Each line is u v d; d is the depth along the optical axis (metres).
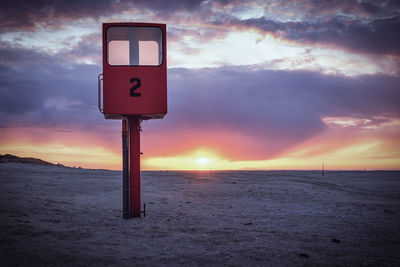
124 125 11.11
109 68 10.62
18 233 7.30
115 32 10.95
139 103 10.65
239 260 5.76
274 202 16.62
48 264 5.25
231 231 8.63
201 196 19.48
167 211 12.78
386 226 9.55
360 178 43.91
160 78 10.83
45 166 43.31
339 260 5.82
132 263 5.47
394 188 26.70
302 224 9.87
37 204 12.08
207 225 9.62
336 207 14.45
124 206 10.67
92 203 14.27
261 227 9.32
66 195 16.61
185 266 5.36
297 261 5.73
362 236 8.07
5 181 21.14
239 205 15.20
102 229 8.62
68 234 7.66
